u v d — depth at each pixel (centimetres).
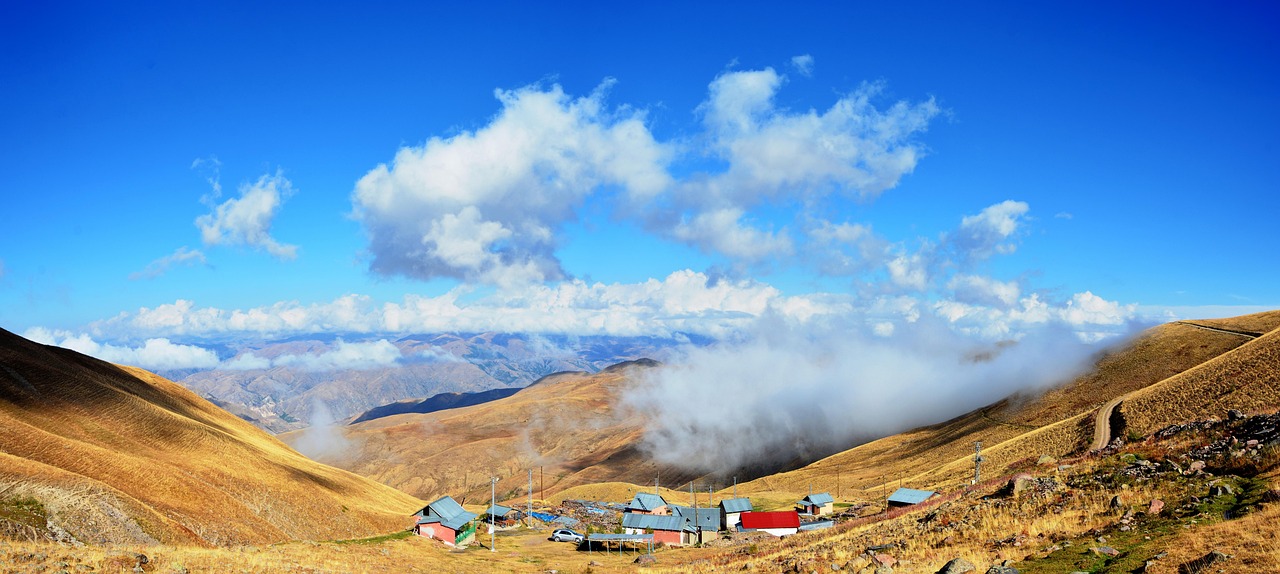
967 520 3672
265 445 13500
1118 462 3991
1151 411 12556
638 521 9319
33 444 7012
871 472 18988
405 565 5403
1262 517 2334
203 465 9219
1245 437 3675
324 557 4994
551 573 5900
